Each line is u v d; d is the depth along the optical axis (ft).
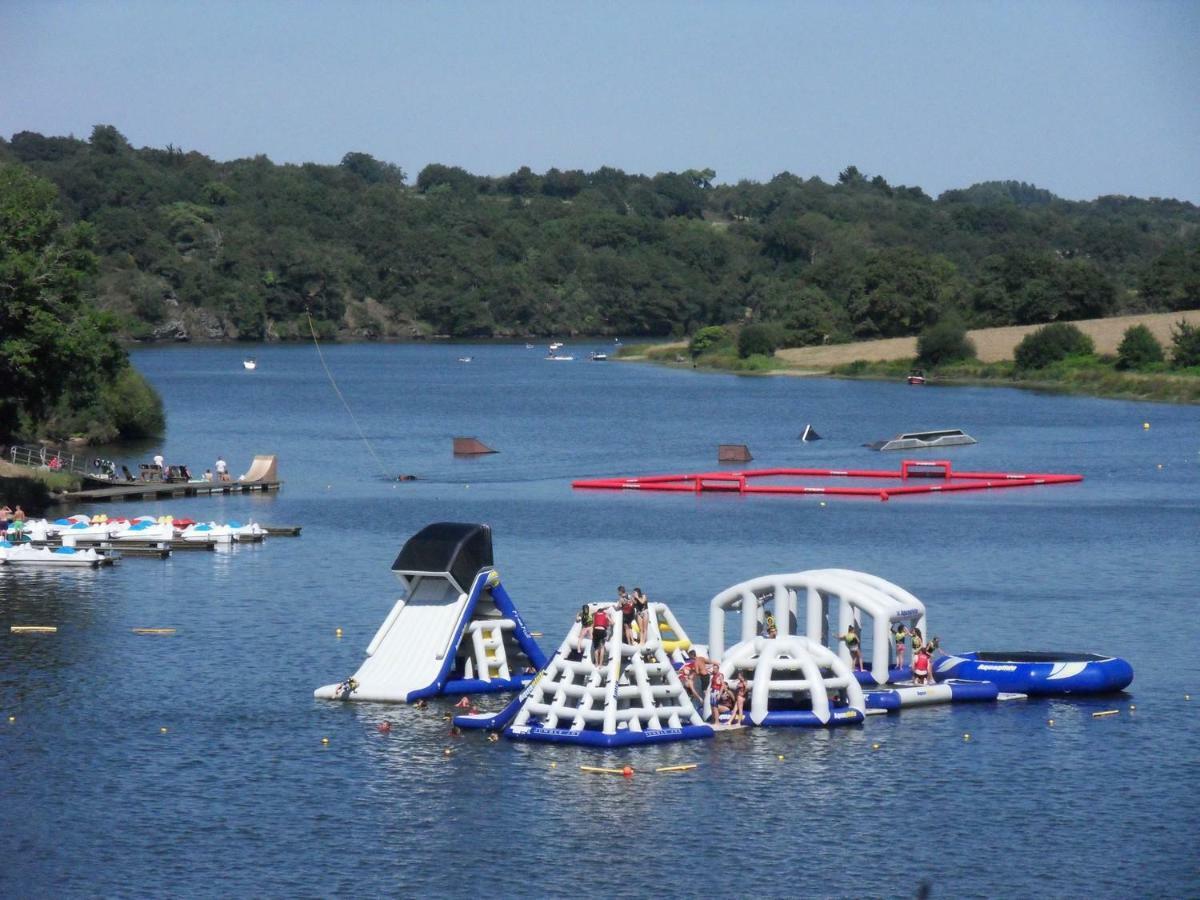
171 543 411.13
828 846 193.16
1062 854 190.90
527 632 268.21
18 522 411.13
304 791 211.20
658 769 220.02
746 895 179.22
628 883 182.19
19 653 285.02
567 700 238.89
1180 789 212.84
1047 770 220.43
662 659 237.66
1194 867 186.91
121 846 192.44
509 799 208.44
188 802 207.21
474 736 234.79
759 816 202.59
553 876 184.14
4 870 185.37
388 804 206.39
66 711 247.29
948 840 194.90
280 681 266.36
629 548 414.62
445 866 186.80
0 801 207.31
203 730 237.45
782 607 265.75
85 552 382.42
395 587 353.10
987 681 260.83
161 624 310.86
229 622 313.12
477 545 265.75
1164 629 308.60
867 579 271.49
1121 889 180.96
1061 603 335.26
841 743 232.53
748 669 248.93
